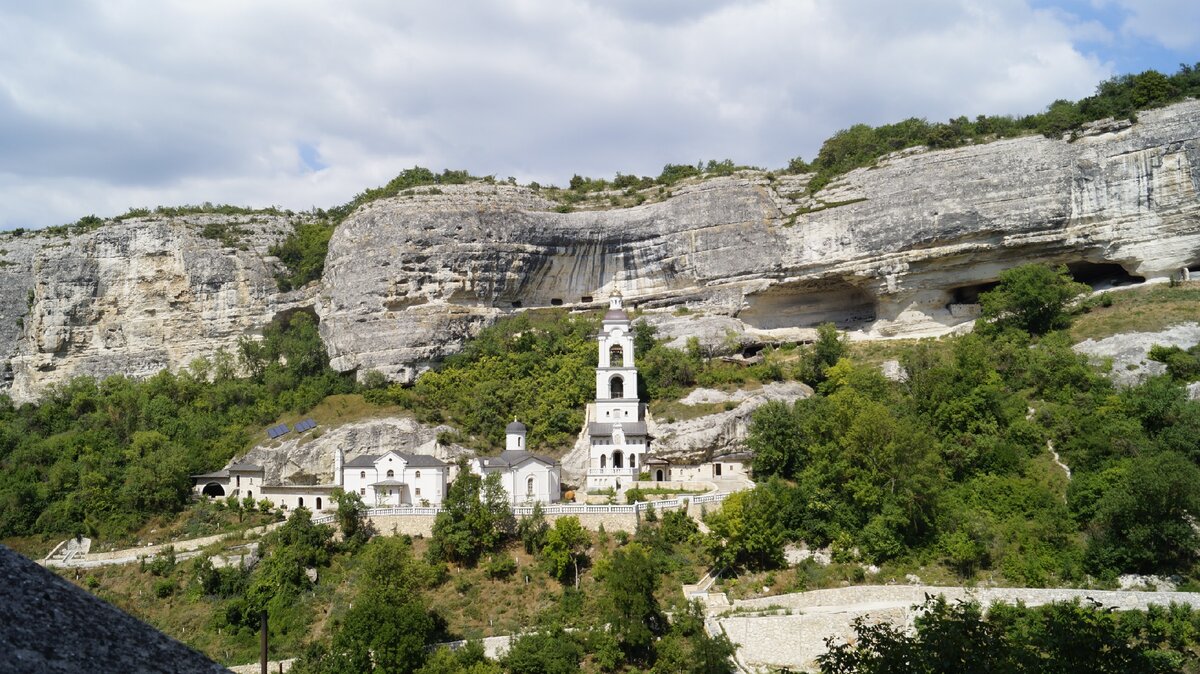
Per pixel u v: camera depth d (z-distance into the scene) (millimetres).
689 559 87438
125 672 22047
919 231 129875
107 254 166750
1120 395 99938
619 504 94125
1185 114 125688
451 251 141250
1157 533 77500
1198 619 67438
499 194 152625
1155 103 129625
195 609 88375
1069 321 121062
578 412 120375
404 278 140250
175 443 124188
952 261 131000
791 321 143375
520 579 86438
